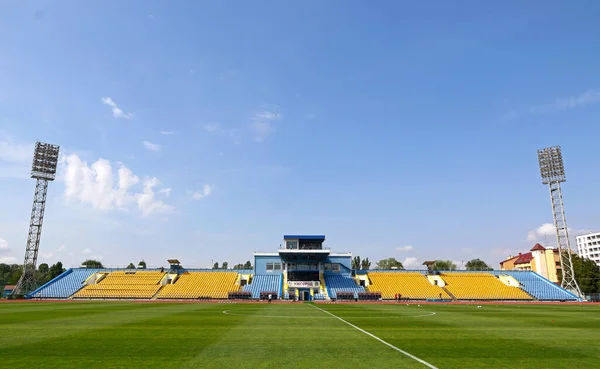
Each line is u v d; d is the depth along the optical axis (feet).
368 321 103.71
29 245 270.26
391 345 63.00
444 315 127.75
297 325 91.71
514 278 299.17
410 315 126.11
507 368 47.32
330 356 53.01
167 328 83.97
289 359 50.75
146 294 262.26
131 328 83.66
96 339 67.46
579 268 321.93
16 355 52.85
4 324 91.30
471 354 55.93
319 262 292.81
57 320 101.04
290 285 269.85
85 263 412.98
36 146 276.41
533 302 246.88
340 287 277.64
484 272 308.40
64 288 269.23
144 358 50.96
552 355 56.03
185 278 287.89
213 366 46.44
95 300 242.17
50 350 56.65
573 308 176.45
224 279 287.69
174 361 49.14
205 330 80.69
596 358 54.08
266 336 71.97
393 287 282.36
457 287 282.97
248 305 185.78
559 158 292.40
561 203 290.35
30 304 188.24
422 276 301.43
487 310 156.97
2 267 576.20
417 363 49.37
